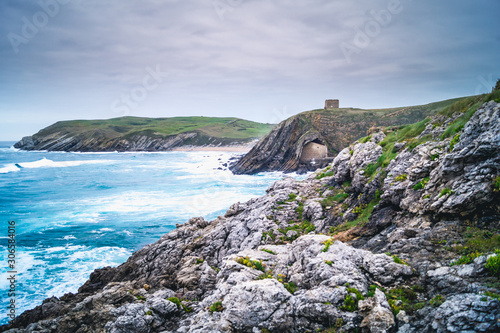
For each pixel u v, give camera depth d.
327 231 24.27
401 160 23.36
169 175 82.88
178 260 24.66
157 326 13.63
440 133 23.17
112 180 73.81
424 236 14.48
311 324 10.80
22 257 30.03
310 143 98.81
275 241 24.59
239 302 12.09
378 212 21.25
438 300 9.93
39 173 87.06
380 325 9.65
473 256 11.53
